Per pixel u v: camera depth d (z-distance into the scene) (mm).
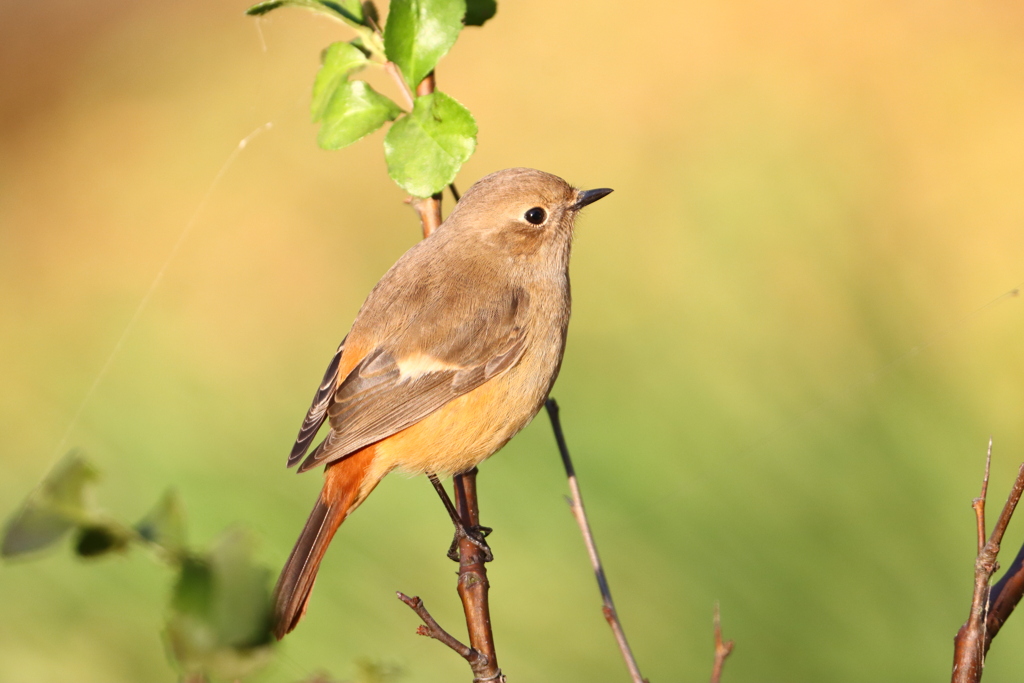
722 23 19766
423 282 7121
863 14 19484
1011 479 9172
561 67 19297
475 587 5832
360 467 6711
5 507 10766
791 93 17344
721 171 15180
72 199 17969
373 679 3492
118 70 21406
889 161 15445
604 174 15984
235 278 15078
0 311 15156
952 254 13164
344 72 5832
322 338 13438
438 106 5641
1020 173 14766
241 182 17484
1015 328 10945
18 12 22781
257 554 2896
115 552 2865
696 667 8500
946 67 17578
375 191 16703
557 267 7469
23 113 20656
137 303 15039
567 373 10602
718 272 12617
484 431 6953
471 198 7445
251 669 2859
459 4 5695
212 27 22156
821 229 13562
